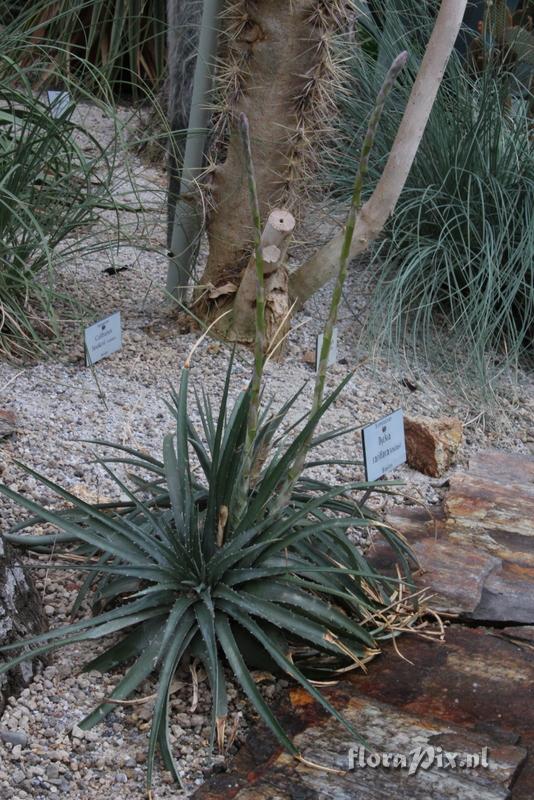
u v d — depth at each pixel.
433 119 4.11
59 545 2.42
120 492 2.66
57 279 3.75
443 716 2.06
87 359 3.26
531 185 3.95
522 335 3.69
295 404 3.27
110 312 3.68
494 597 2.48
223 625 2.04
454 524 2.78
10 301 3.31
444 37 3.02
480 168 4.02
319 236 4.34
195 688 2.02
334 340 3.55
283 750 1.93
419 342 3.84
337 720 2.01
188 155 3.47
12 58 3.59
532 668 2.23
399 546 2.52
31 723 1.97
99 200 3.42
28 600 2.15
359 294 4.07
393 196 3.32
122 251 4.21
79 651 2.17
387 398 3.45
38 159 3.40
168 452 2.32
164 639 1.96
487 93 4.11
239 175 3.38
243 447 2.18
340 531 2.34
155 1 5.55
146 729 1.99
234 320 3.51
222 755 1.95
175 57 3.86
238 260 3.49
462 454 3.24
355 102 4.36
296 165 3.36
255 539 2.13
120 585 2.21
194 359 3.44
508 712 2.08
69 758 1.90
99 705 1.97
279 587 2.11
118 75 5.85
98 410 3.06
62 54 4.17
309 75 3.20
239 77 3.24
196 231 3.57
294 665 2.05
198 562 2.13
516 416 3.56
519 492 2.98
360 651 2.19
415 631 2.31
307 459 2.98
